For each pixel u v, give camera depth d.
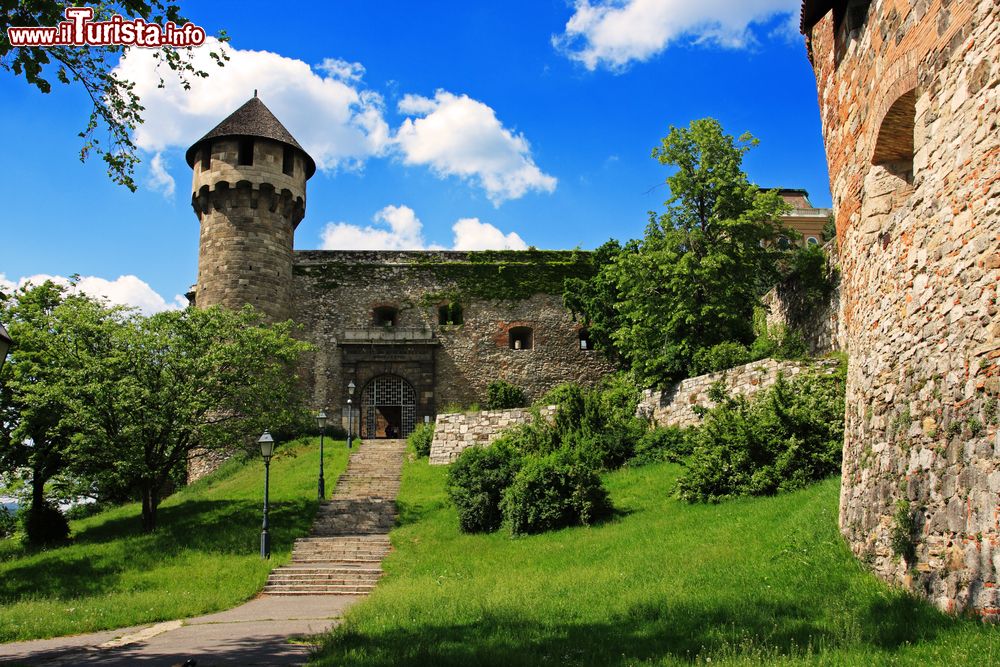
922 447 8.89
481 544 20.23
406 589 15.36
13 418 26.53
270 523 24.44
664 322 28.64
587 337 45.00
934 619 7.73
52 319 25.62
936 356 8.72
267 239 39.47
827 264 24.53
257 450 27.48
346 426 41.44
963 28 8.20
